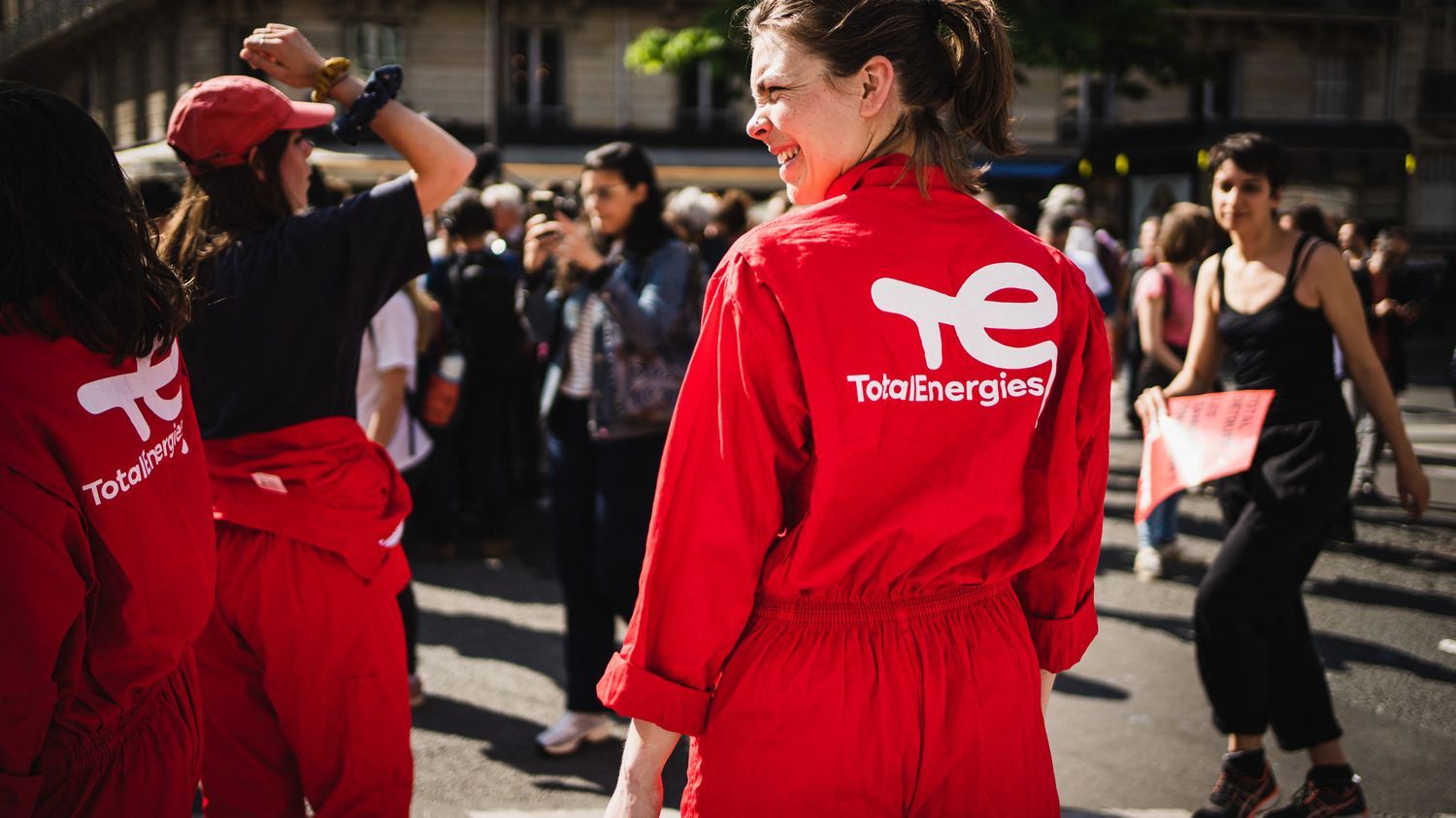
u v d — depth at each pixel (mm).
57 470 1336
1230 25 25375
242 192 2143
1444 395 12562
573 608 3656
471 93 23719
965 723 1434
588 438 3592
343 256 2096
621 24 23906
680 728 1388
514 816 3162
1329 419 3043
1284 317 3078
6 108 1379
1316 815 3039
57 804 1438
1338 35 25844
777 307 1358
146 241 1508
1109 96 24594
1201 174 18828
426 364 4645
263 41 2340
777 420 1374
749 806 1397
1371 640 4699
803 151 1501
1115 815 3156
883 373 1361
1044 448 1511
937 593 1454
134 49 25016
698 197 6160
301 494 2039
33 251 1357
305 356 2062
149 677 1510
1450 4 26156
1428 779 3389
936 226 1428
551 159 23516
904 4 1455
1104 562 5969
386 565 2141
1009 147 1558
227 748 2102
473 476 6316
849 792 1387
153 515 1487
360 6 23078
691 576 1376
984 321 1416
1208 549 6164
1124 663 4465
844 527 1380
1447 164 26625
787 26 1462
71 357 1378
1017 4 13484
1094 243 8406
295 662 2039
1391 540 6344
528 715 3984
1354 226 8672
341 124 2258
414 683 4039
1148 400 3188
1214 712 3070
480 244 6242
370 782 2105
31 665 1303
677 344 3514
